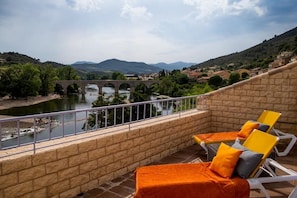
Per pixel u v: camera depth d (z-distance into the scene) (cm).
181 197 288
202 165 355
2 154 290
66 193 340
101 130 425
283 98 643
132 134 443
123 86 8250
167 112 605
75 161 348
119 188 379
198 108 748
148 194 282
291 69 627
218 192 293
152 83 5238
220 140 500
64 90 6712
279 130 653
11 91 5491
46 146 326
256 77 670
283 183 402
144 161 479
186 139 611
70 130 1516
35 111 4512
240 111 697
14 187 281
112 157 408
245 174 314
